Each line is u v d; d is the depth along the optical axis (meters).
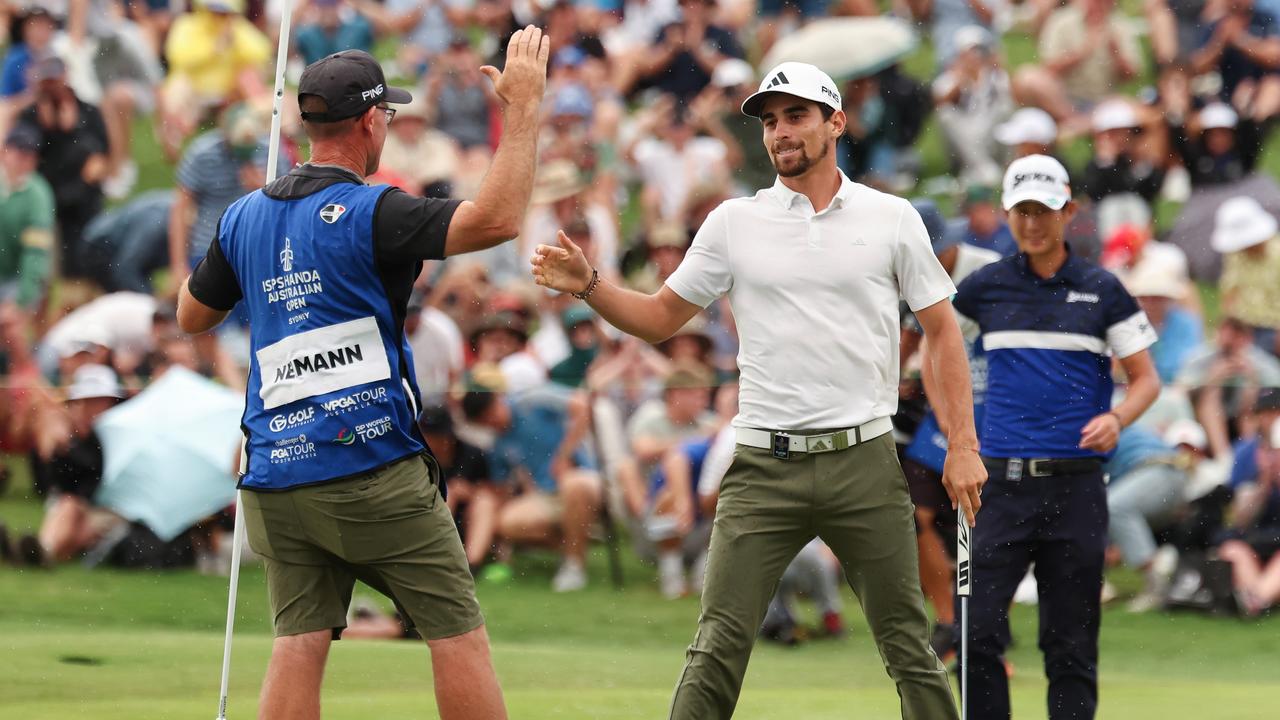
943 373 12.87
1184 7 34.00
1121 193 31.69
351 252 11.69
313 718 12.03
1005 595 15.34
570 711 16.98
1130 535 24.14
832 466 12.60
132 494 25.00
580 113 32.44
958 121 34.19
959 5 36.25
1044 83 34.66
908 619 12.73
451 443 25.33
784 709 17.39
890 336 12.80
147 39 34.19
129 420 25.28
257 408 12.05
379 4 37.25
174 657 19.55
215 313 12.60
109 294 30.17
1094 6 34.81
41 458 25.41
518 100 11.76
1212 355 27.23
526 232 30.88
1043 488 15.38
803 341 12.61
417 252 11.66
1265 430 24.92
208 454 25.06
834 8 36.06
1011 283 15.93
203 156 30.17
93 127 31.78
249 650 20.20
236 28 34.16
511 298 26.92
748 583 12.72
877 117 34.44
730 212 12.95
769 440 12.70
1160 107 32.69
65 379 26.36
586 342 26.28
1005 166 34.03
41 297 29.97
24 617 21.95
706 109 33.81
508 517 25.28
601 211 31.94
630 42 35.47
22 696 17.05
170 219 30.22
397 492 11.84
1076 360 15.63
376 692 17.72
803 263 12.64
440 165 31.89
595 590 24.69
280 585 12.15
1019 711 17.62
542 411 25.50
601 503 25.31
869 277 12.64
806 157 12.61
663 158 32.97
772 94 12.60
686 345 26.09
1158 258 29.00
